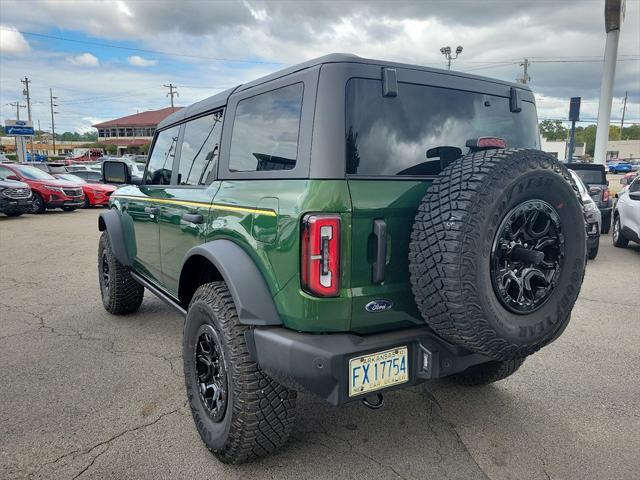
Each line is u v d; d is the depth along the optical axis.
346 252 2.15
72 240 10.48
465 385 3.60
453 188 2.11
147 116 88.06
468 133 2.70
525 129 3.01
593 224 8.41
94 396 3.39
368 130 2.31
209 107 3.30
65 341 4.46
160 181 4.09
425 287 2.11
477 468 2.63
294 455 2.72
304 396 3.44
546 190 2.23
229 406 2.46
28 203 14.45
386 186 2.26
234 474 2.55
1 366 3.89
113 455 2.71
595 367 3.97
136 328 4.82
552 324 2.34
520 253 2.18
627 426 3.06
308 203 2.12
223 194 2.80
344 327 2.20
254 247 2.42
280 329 2.29
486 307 2.07
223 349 2.48
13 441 2.84
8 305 5.63
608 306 5.75
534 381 3.71
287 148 2.39
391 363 2.23
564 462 2.68
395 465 2.64
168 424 3.04
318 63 2.29
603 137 15.33
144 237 4.18
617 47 14.77
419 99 2.51
